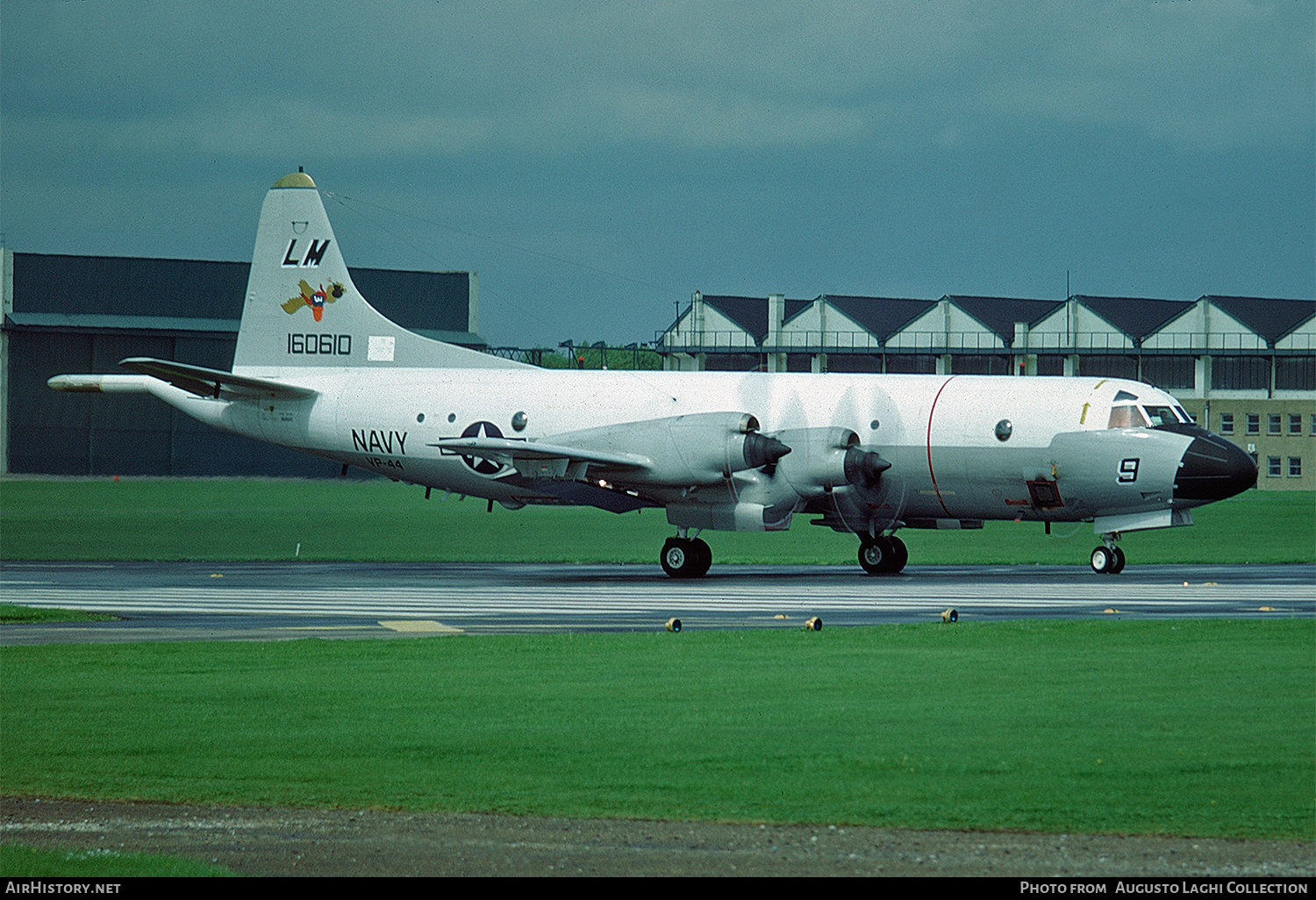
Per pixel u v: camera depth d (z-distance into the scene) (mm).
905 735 51406
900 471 135500
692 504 133500
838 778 45438
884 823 40625
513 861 37625
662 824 40875
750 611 97625
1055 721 53594
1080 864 37000
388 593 113812
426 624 89875
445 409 147500
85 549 172125
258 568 144500
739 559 163250
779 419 136875
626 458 132250
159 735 52281
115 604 103438
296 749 50031
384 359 153875
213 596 111250
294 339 156750
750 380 139875
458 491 150250
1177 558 157750
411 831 40406
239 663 69750
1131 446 127812
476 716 55562
